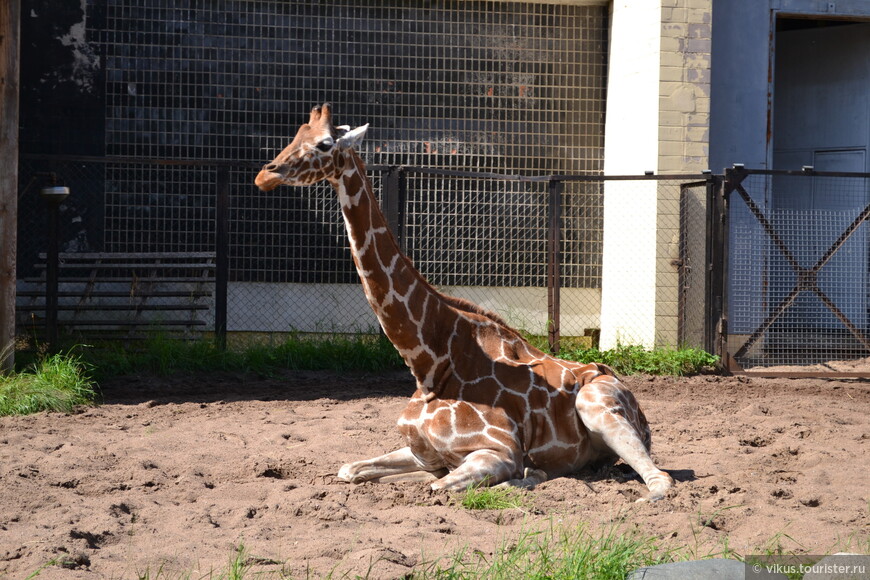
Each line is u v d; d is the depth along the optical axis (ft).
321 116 21.13
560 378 22.48
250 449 26.37
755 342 45.50
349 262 48.08
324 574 14.58
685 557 15.51
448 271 48.70
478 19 49.34
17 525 17.84
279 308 47.47
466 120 49.29
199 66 47.24
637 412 23.21
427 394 22.11
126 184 46.57
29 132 45.88
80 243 46.21
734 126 50.60
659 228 47.16
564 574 14.42
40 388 33.14
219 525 18.26
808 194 56.75
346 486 21.49
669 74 47.26
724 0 50.44
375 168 44.04
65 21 46.16
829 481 22.56
